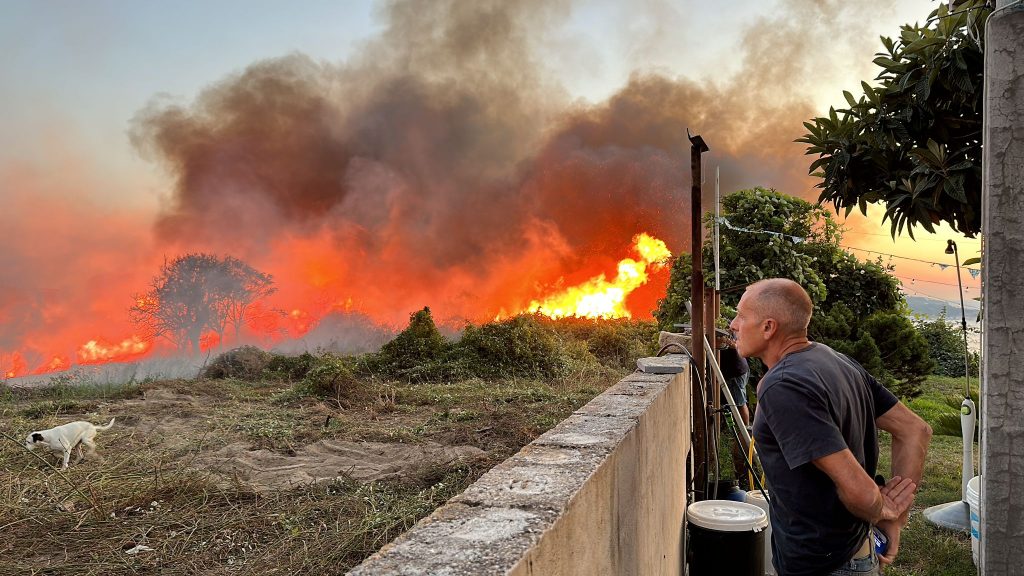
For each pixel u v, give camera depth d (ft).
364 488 20.75
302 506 19.07
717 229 18.25
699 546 11.77
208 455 26.48
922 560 16.10
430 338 55.67
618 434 7.85
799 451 7.47
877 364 29.66
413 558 4.25
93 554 15.55
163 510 18.76
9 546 16.14
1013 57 5.78
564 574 5.17
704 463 15.89
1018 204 5.80
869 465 8.68
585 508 5.87
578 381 49.14
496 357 53.11
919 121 13.03
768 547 14.73
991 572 5.92
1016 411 5.84
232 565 15.03
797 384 7.68
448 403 39.06
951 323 48.96
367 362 54.49
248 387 50.37
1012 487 5.86
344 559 15.31
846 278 34.01
